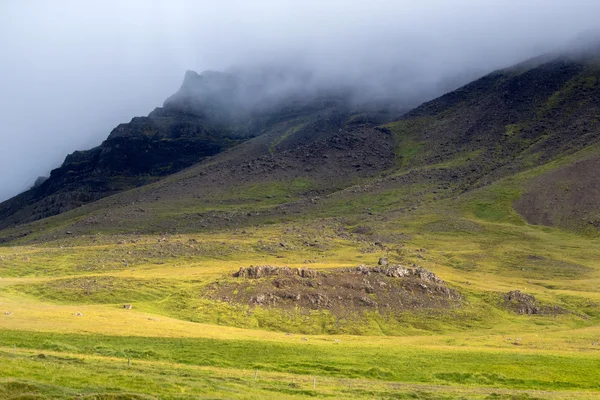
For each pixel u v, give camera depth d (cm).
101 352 7756
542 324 15038
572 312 16200
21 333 8381
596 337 12281
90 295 14662
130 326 10138
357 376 7519
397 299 15925
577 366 8425
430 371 7975
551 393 6669
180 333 9881
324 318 14325
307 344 9569
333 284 16188
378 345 9950
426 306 15838
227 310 14150
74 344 8144
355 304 15375
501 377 7681
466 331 14250
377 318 14750
